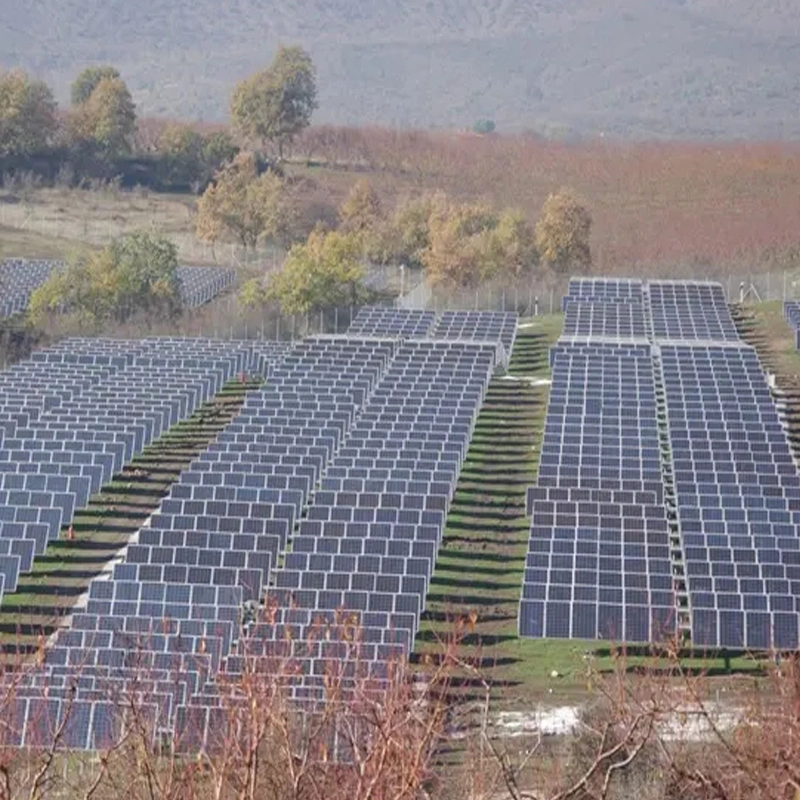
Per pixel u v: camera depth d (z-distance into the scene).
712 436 146.50
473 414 154.62
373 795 33.84
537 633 94.88
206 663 75.88
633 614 94.88
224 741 37.53
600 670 91.56
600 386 163.62
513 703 83.25
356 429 147.25
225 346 192.12
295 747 40.09
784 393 171.38
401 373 172.38
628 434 145.62
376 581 101.88
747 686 67.69
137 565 106.44
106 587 98.00
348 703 41.41
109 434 142.75
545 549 108.25
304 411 154.88
